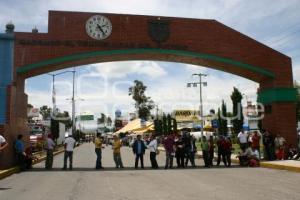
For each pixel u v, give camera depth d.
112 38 24.16
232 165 24.70
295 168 19.59
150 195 11.96
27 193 12.77
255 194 12.02
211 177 17.16
